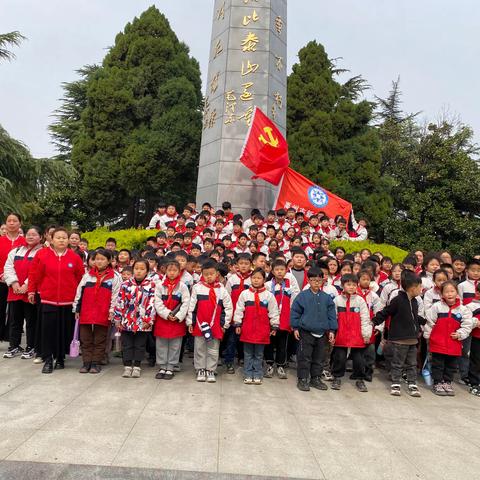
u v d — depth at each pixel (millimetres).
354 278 5070
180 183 17094
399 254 9828
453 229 17344
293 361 6160
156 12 17578
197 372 5062
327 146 16641
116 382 4613
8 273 5484
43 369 4840
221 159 10977
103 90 16047
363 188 16797
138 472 2689
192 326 4945
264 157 10156
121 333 5035
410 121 22969
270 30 11453
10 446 2957
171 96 16172
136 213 19344
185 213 9227
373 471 2908
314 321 4809
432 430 3746
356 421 3854
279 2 11891
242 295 5086
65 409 3689
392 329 5008
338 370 5004
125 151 15945
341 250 7461
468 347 5586
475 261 5680
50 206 16875
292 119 17141
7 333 5855
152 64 16750
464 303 5660
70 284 5043
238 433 3383
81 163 16531
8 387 4266
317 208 10680
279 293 5422
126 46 17203
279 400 4344
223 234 8852
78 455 2871
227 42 11328
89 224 17891
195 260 5957
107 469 2699
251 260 5789
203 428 3434
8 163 13312
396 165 19484
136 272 4977
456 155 18094
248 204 10867
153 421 3514
